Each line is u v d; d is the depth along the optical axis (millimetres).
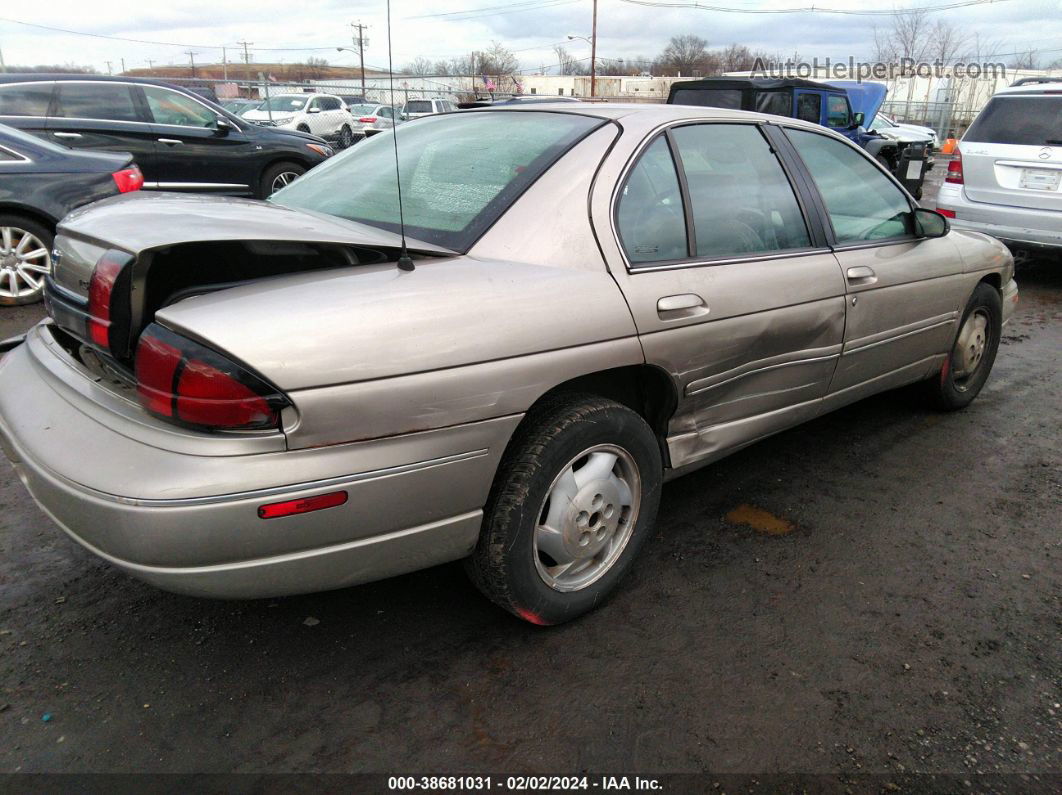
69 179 6141
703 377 2713
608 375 2510
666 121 2797
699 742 2107
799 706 2244
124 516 1771
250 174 9508
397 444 1963
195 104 9062
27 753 2004
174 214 2160
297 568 1923
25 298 6129
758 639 2525
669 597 2734
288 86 20156
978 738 2148
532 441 2279
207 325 1773
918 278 3674
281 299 1887
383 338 1915
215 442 1789
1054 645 2539
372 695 2240
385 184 2697
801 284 3031
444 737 2102
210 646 2424
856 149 3664
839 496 3506
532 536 2312
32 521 3105
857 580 2869
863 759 2068
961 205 7965
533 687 2287
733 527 3221
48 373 2291
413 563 2133
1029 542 3170
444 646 2453
